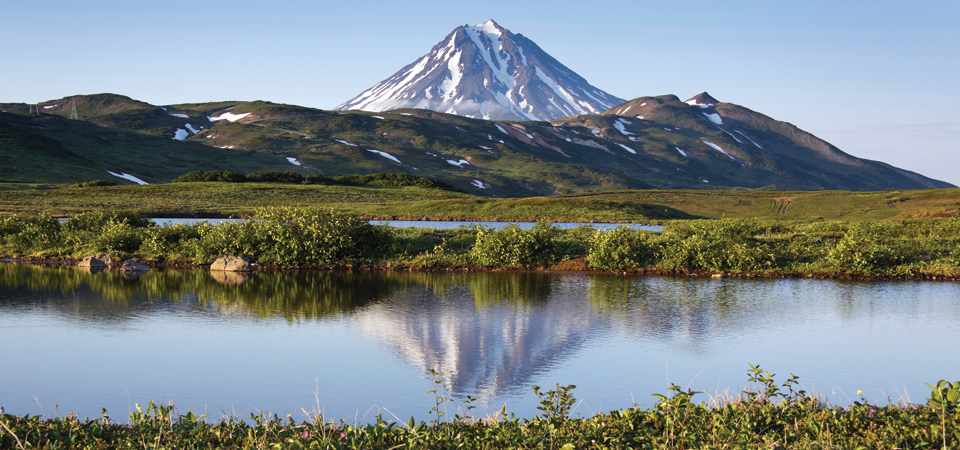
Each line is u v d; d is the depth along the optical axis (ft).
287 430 26.96
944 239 100.68
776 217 339.98
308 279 83.51
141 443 24.50
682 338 51.19
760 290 74.54
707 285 78.33
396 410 35.50
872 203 356.79
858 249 86.43
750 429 25.21
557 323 56.70
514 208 287.89
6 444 24.11
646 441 24.54
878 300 67.56
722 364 44.04
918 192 383.86
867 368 42.96
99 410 35.09
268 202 323.57
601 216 266.36
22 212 235.61
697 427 25.46
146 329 54.03
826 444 23.29
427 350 47.70
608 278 84.64
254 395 37.83
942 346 48.52
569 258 94.94
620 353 46.93
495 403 36.76
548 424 26.71
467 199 318.65
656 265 90.38
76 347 48.08
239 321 57.41
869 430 24.44
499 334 52.60
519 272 90.33
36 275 86.69
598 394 38.17
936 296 69.97
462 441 25.08
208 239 98.32
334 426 27.81
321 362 44.60
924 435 23.72
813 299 68.28
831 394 37.45
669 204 396.16
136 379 40.63
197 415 33.94
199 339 50.75
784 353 46.80
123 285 77.71
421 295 71.20
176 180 435.12
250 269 92.73
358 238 98.43
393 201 350.84
